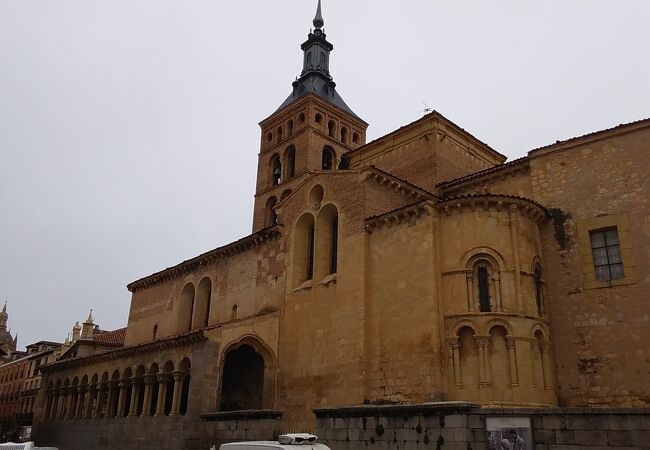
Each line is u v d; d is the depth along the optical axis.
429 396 26.53
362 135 67.31
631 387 25.70
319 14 72.75
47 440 46.19
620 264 27.81
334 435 23.77
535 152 32.00
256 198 64.25
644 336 25.95
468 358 26.62
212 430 30.14
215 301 42.97
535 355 26.73
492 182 34.34
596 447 17.59
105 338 67.06
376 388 29.03
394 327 29.23
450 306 27.77
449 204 29.22
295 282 35.91
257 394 35.59
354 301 31.25
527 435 18.77
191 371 32.78
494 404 25.12
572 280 28.78
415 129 42.16
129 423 36.56
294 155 62.78
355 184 33.59
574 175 30.27
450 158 41.38
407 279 29.39
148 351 37.34
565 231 29.73
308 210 36.66
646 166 28.06
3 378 106.56
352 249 32.47
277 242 38.53
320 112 62.94
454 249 28.61
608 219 28.52
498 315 26.50
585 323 27.78
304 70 69.75
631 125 28.94
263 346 34.62
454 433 19.91
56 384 48.03
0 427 99.00
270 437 26.94
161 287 50.53
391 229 31.16
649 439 16.83
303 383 32.66
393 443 21.64
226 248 42.56
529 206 29.08
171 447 32.34
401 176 42.00
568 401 27.30
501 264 27.66
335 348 31.48
